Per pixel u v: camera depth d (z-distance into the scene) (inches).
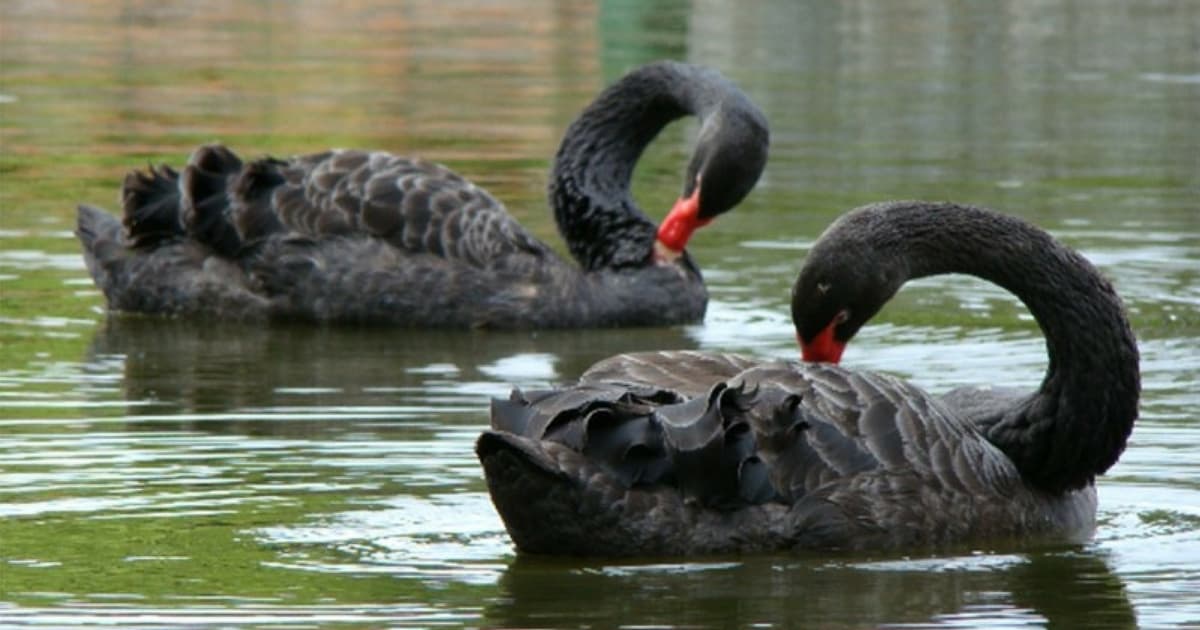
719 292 691.4
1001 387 449.4
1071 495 433.1
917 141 944.3
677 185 856.9
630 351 611.8
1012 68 1183.6
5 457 458.3
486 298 646.5
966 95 1082.1
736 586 374.3
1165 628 356.5
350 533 403.2
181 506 420.2
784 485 393.4
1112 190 837.2
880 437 402.3
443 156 892.0
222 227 660.7
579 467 375.6
